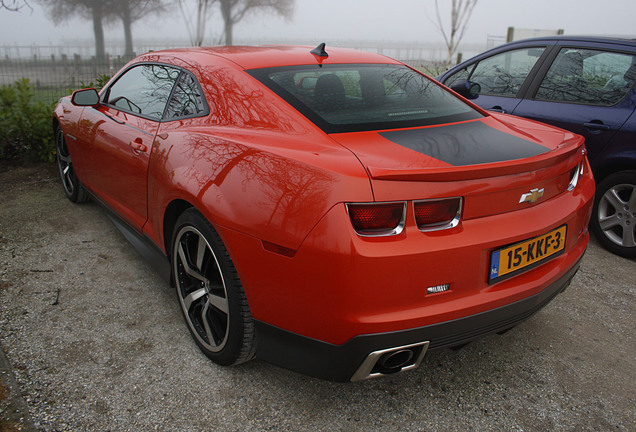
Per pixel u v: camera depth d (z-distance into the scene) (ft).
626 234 11.85
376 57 9.57
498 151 6.42
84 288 9.68
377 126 6.89
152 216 8.66
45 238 11.91
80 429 6.19
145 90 9.73
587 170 8.15
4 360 7.41
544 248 6.68
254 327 6.56
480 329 6.17
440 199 5.60
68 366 7.38
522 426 6.56
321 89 7.63
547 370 7.74
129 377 7.20
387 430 6.40
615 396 7.20
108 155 10.25
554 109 12.87
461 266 5.76
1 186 15.74
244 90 7.58
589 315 9.43
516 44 14.47
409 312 5.62
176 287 8.21
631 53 11.95
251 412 6.63
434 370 7.66
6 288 9.57
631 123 11.44
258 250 6.06
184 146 7.56
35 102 18.11
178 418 6.46
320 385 7.21
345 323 5.55
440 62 42.50
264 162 6.26
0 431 6.02
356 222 5.42
